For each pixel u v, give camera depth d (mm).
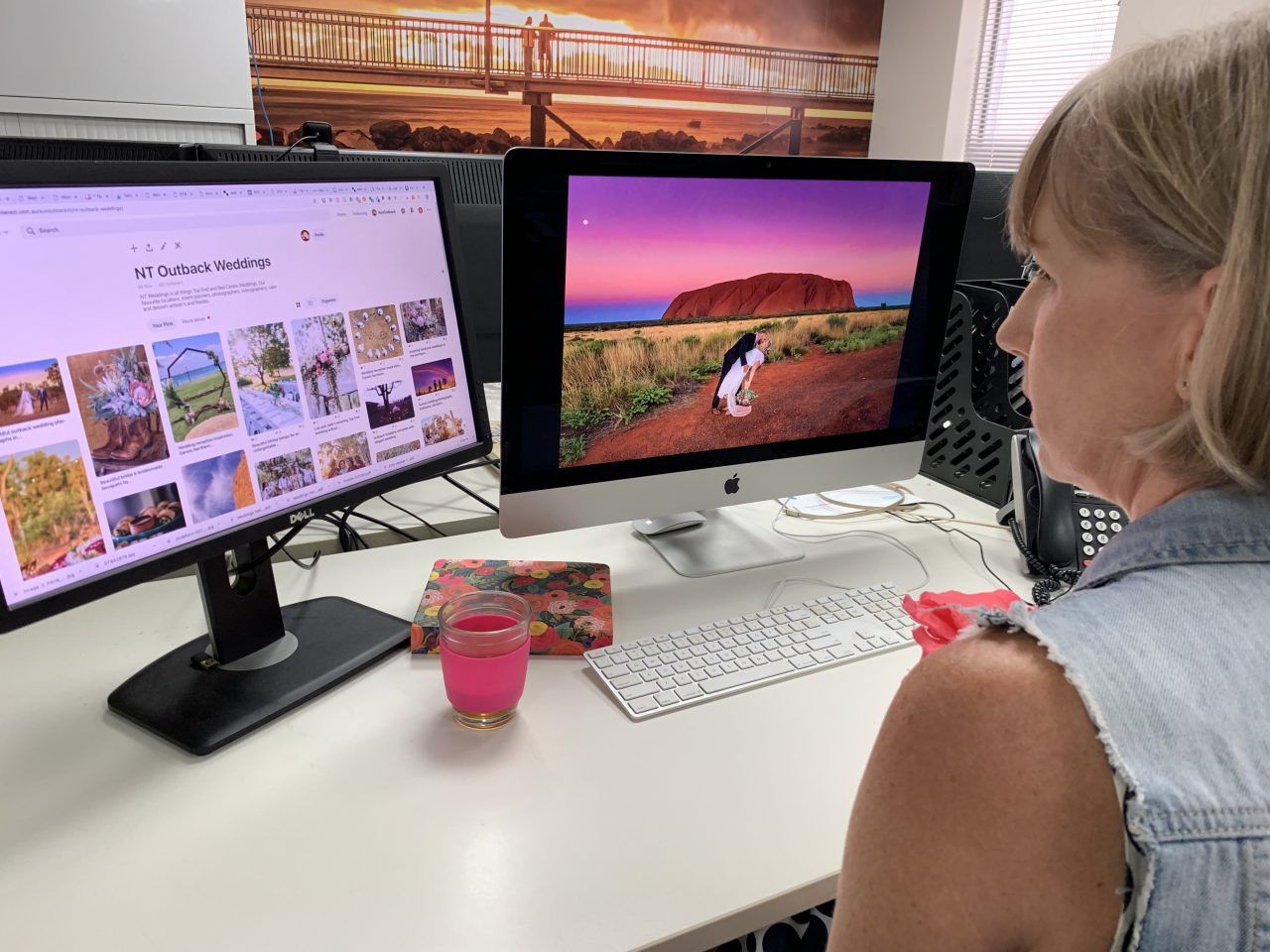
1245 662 388
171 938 581
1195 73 401
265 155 1407
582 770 755
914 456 1293
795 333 1126
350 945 579
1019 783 377
